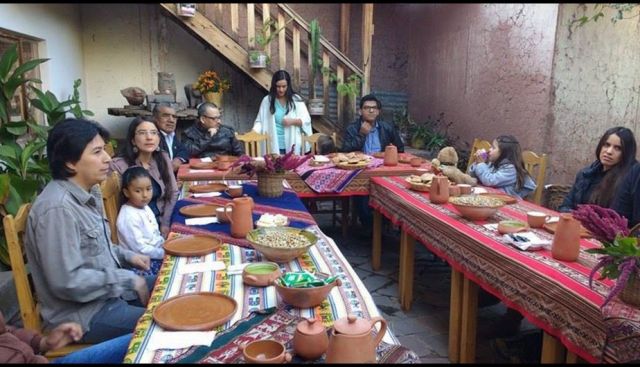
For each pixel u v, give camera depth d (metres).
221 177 3.45
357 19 6.72
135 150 2.79
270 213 2.50
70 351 1.73
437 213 2.60
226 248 1.93
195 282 1.60
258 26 6.04
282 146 4.69
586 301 1.47
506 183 3.23
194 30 5.18
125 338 1.52
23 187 2.91
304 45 6.18
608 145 2.58
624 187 2.49
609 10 4.12
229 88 5.95
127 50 5.98
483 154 3.48
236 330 1.26
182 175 3.41
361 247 4.32
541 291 1.68
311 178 3.62
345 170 3.69
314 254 1.87
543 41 4.39
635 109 4.18
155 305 1.43
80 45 5.72
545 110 4.39
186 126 5.84
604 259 1.47
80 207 1.73
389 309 3.10
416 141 6.23
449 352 2.47
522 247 1.96
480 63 5.40
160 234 2.58
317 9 6.55
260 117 4.71
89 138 1.71
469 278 2.18
